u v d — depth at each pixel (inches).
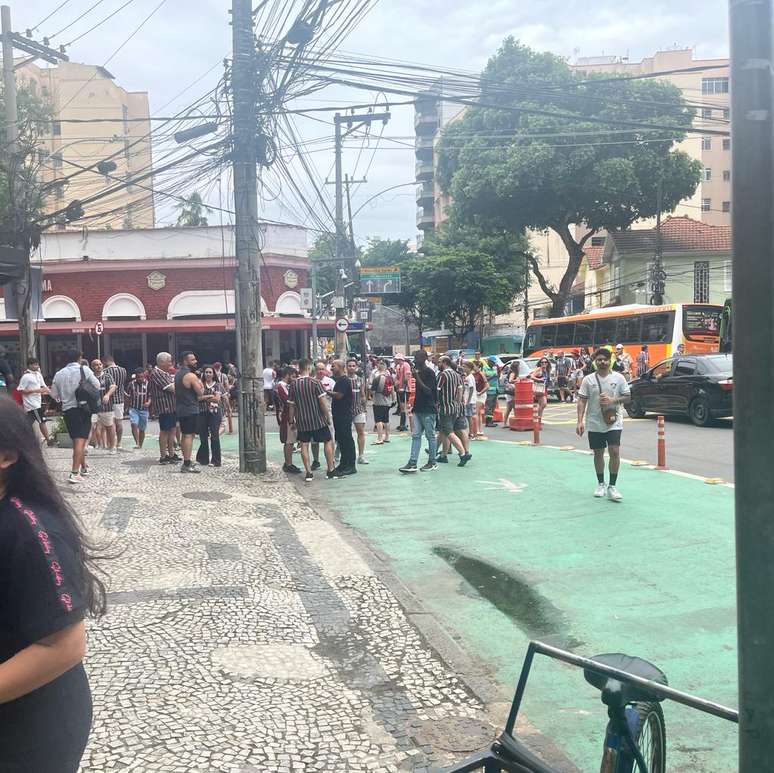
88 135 1929.1
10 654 70.4
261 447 460.1
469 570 263.0
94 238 1207.6
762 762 69.5
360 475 456.4
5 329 1171.9
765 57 70.4
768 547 69.2
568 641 197.9
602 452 364.5
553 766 103.0
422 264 1898.4
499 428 722.2
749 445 69.9
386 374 614.9
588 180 1374.3
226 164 487.2
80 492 369.1
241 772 131.5
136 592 223.9
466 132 1524.4
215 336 1245.1
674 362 712.4
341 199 1048.2
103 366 590.2
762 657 69.4
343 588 238.1
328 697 162.7
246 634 195.5
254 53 447.5
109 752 136.0
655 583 241.3
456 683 171.9
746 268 70.2
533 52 1460.4
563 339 1249.4
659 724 93.8
